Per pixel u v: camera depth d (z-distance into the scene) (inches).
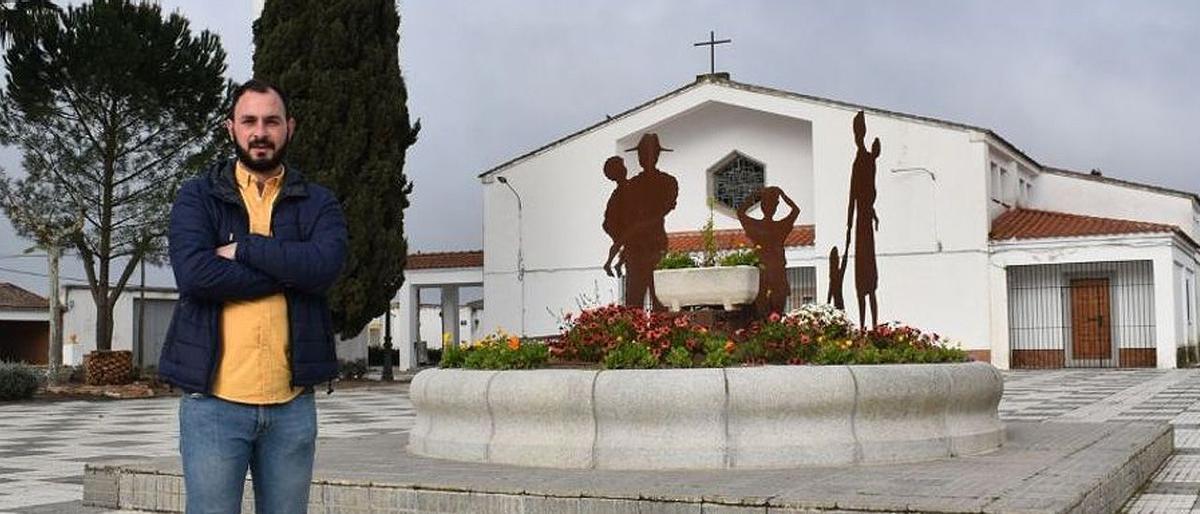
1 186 1098.7
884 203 1300.4
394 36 1169.4
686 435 306.5
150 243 1143.6
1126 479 307.6
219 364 153.6
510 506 265.9
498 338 376.8
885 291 1294.3
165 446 531.5
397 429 605.0
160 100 1128.2
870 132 1309.1
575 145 1477.6
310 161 1117.1
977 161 1259.2
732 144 1440.7
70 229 1087.6
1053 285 1259.8
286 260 152.6
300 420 159.0
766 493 248.5
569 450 314.2
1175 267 1219.2
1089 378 1008.2
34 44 1088.8
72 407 872.3
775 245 473.4
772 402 305.9
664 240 445.7
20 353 1930.4
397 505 280.7
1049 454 329.4
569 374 318.3
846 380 310.2
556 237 1478.8
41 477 408.8
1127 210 1453.0
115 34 1083.3
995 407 367.9
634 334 360.5
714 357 332.8
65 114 1114.1
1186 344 1283.2
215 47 1162.0
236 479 155.2
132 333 1609.3
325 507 290.8
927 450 319.9
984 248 1250.0
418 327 1673.2
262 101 158.2
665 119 1429.6
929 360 370.0
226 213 158.2
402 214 1168.2
